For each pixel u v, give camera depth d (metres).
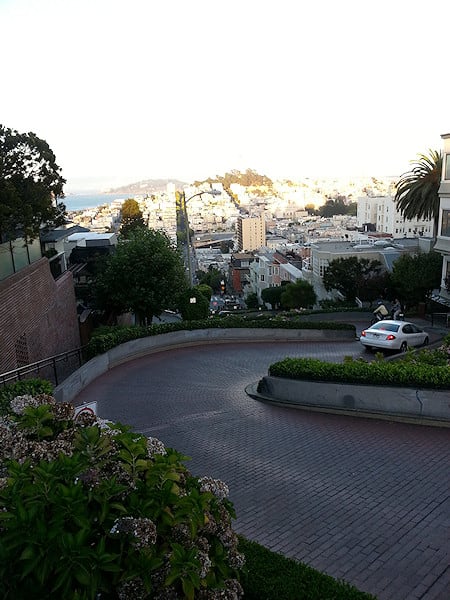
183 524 3.54
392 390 10.59
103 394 13.85
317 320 34.75
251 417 11.40
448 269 31.20
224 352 20.92
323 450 9.05
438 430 9.73
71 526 3.20
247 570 4.26
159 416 11.75
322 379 11.71
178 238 52.84
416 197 37.00
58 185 17.66
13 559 3.03
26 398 4.79
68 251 35.28
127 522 3.26
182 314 27.48
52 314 19.00
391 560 5.52
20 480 3.44
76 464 3.56
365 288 38.34
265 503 7.07
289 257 98.19
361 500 7.03
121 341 18.55
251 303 95.44
